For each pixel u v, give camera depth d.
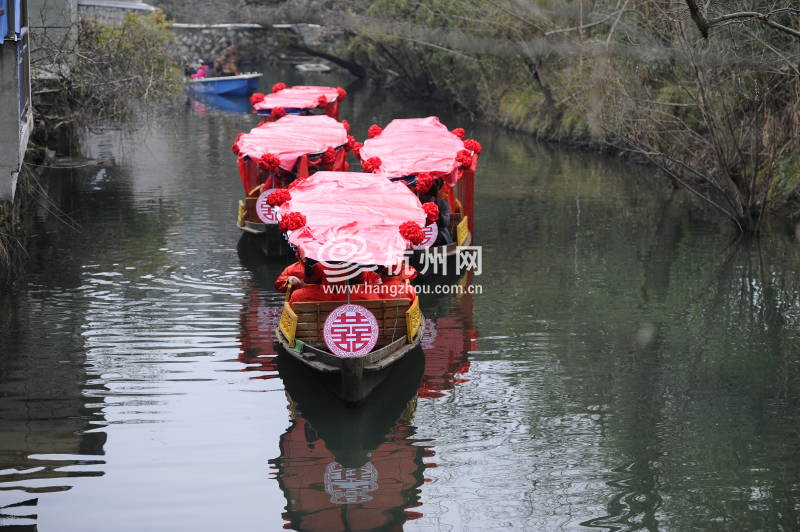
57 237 19.17
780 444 10.59
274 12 62.09
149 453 10.10
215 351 13.08
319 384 11.67
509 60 39.88
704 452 10.40
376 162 17.56
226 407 11.30
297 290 12.30
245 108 44.19
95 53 24.22
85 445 10.24
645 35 22.30
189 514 8.94
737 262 18.34
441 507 9.21
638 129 22.72
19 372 12.23
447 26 44.25
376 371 11.19
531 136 37.34
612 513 9.12
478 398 11.80
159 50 27.38
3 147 12.99
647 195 24.98
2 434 10.43
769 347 13.69
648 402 11.73
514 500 9.34
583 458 10.25
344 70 65.44
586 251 19.09
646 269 17.83
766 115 20.03
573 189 25.81
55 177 25.42
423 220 13.27
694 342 13.89
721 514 9.09
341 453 10.27
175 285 16.14
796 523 8.94
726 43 19.69
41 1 23.25
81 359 12.70
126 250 18.25
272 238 17.62
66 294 15.52
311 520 8.91
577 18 29.92
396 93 55.16
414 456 10.24
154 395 11.58
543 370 12.76
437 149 18.27
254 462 9.99
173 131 35.31
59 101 23.91
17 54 13.02
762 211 20.27
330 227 12.56
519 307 15.51
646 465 10.10
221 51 60.69
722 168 20.47
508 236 20.31
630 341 13.92
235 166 27.80
